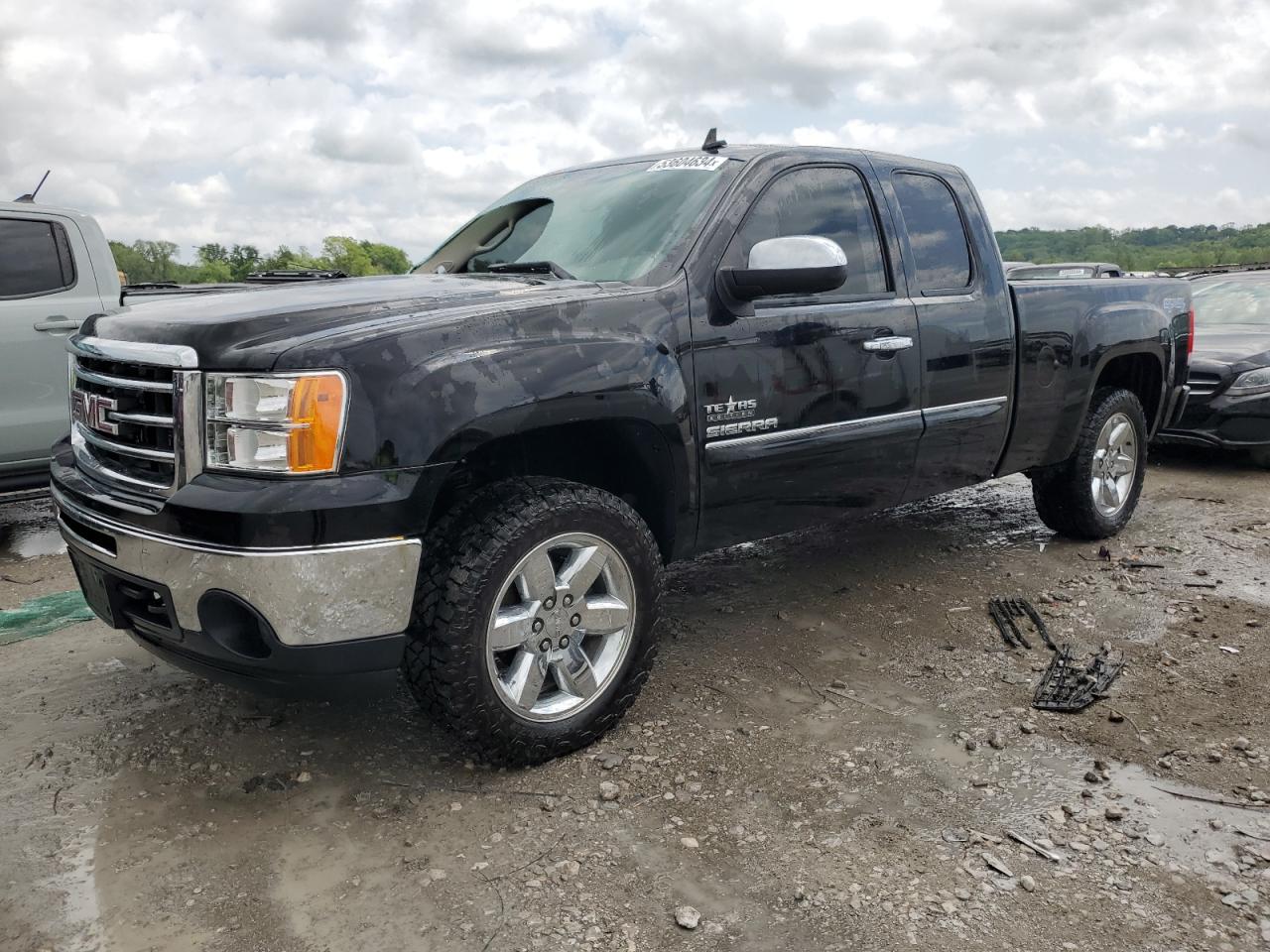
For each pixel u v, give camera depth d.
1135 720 3.15
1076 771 2.84
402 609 2.52
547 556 2.78
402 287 3.09
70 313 5.87
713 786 2.76
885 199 3.95
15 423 5.72
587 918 2.20
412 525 2.49
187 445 2.46
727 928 2.17
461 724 2.68
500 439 2.88
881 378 3.75
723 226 3.35
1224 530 5.50
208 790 2.76
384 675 2.60
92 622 4.14
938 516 5.85
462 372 2.56
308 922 2.20
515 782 2.79
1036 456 4.64
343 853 2.46
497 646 2.71
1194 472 7.23
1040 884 2.32
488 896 2.28
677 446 3.08
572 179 4.07
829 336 3.55
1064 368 4.62
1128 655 3.67
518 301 2.82
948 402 4.06
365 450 2.42
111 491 2.70
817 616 4.15
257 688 2.60
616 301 2.99
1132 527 5.59
